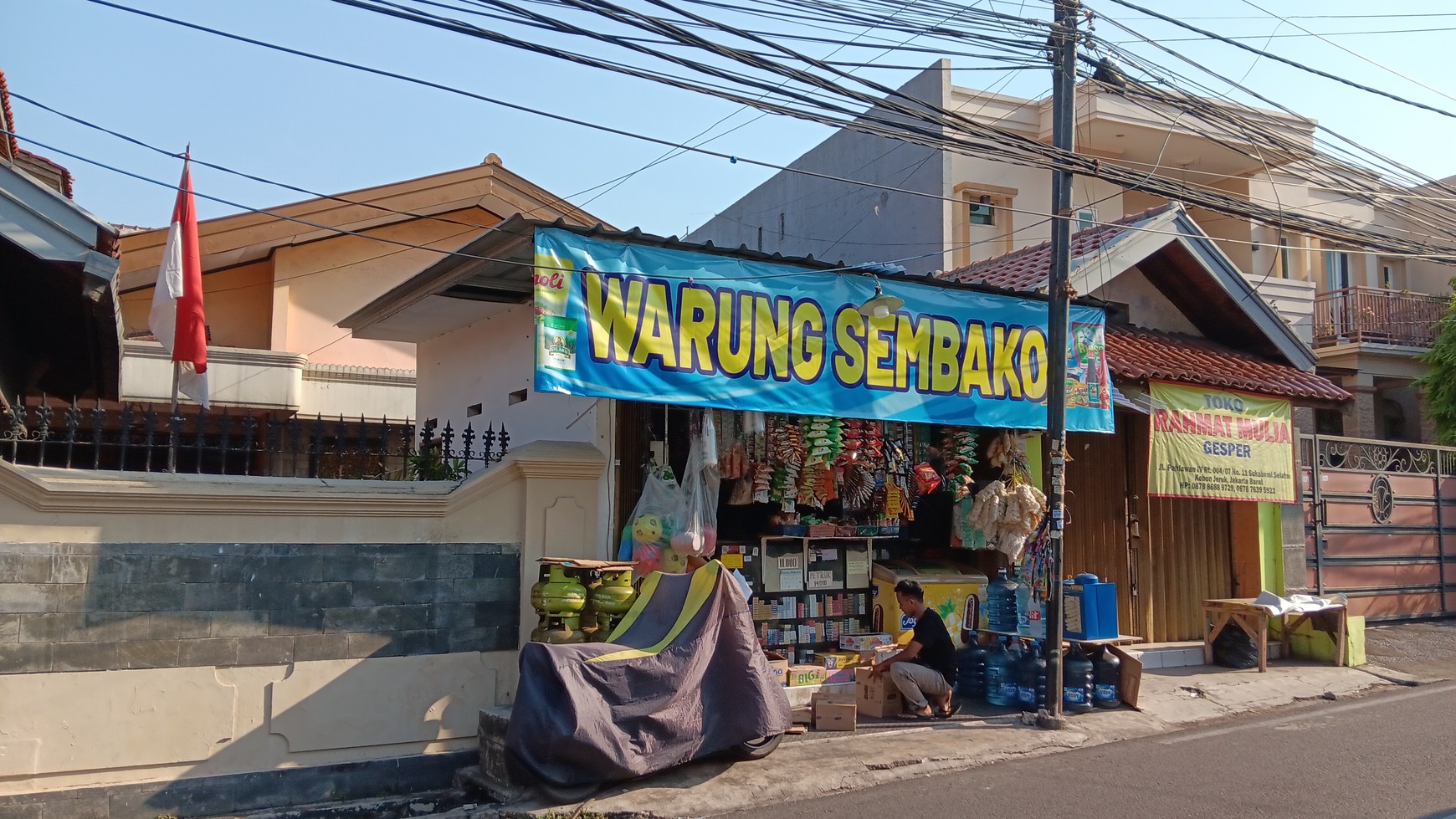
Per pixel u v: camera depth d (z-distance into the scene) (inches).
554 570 288.2
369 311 433.7
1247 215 383.6
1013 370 381.7
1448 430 712.4
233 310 608.7
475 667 295.1
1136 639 392.2
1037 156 366.6
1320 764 294.5
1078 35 343.0
